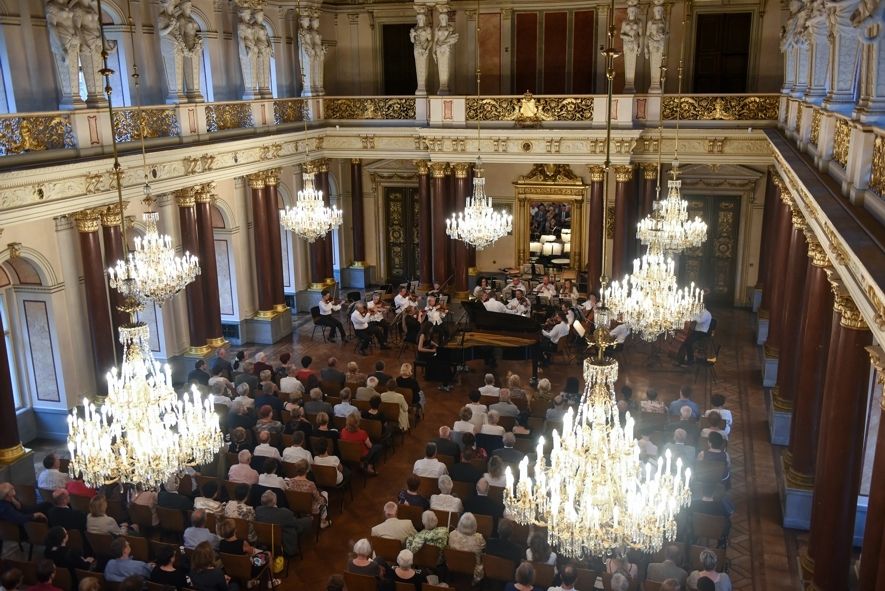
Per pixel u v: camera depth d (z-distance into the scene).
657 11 20.95
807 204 11.43
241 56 20.94
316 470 13.24
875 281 6.00
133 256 13.59
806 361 12.81
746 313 25.17
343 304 25.56
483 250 27.50
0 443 14.39
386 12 25.80
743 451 15.80
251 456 13.23
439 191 23.55
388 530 11.16
